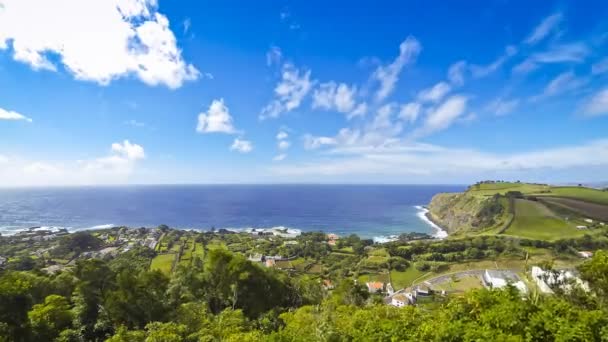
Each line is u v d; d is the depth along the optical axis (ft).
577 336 32.58
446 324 38.60
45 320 68.59
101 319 76.79
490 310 40.45
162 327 62.03
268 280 121.70
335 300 112.98
